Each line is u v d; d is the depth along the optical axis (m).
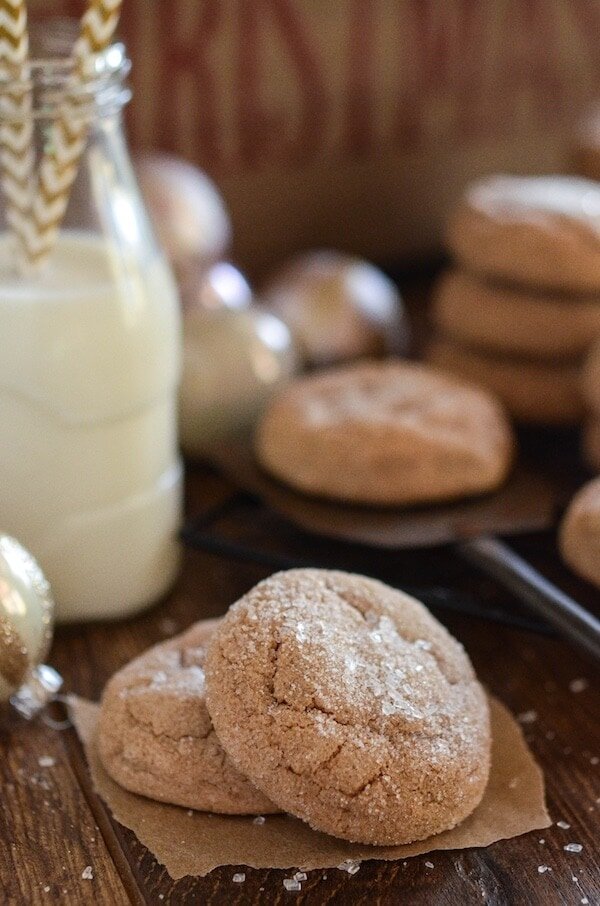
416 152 0.72
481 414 0.57
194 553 0.54
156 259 0.50
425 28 0.69
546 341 0.60
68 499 0.49
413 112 0.71
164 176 0.62
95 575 0.50
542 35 0.72
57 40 0.48
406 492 0.54
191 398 0.59
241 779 0.44
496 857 0.43
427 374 0.59
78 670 0.49
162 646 0.47
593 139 0.71
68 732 0.47
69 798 0.45
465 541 0.51
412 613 0.46
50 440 0.49
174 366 0.51
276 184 0.70
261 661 0.43
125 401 0.49
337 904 0.42
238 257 0.71
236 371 0.59
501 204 0.61
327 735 0.42
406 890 0.42
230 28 0.65
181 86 0.66
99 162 0.48
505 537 0.55
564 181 0.66
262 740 0.42
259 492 0.55
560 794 0.45
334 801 0.42
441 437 0.55
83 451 0.49
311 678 0.43
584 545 0.51
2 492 0.49
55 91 0.46
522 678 0.49
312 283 0.65
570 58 0.74
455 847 0.43
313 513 0.54
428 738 0.43
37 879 0.43
